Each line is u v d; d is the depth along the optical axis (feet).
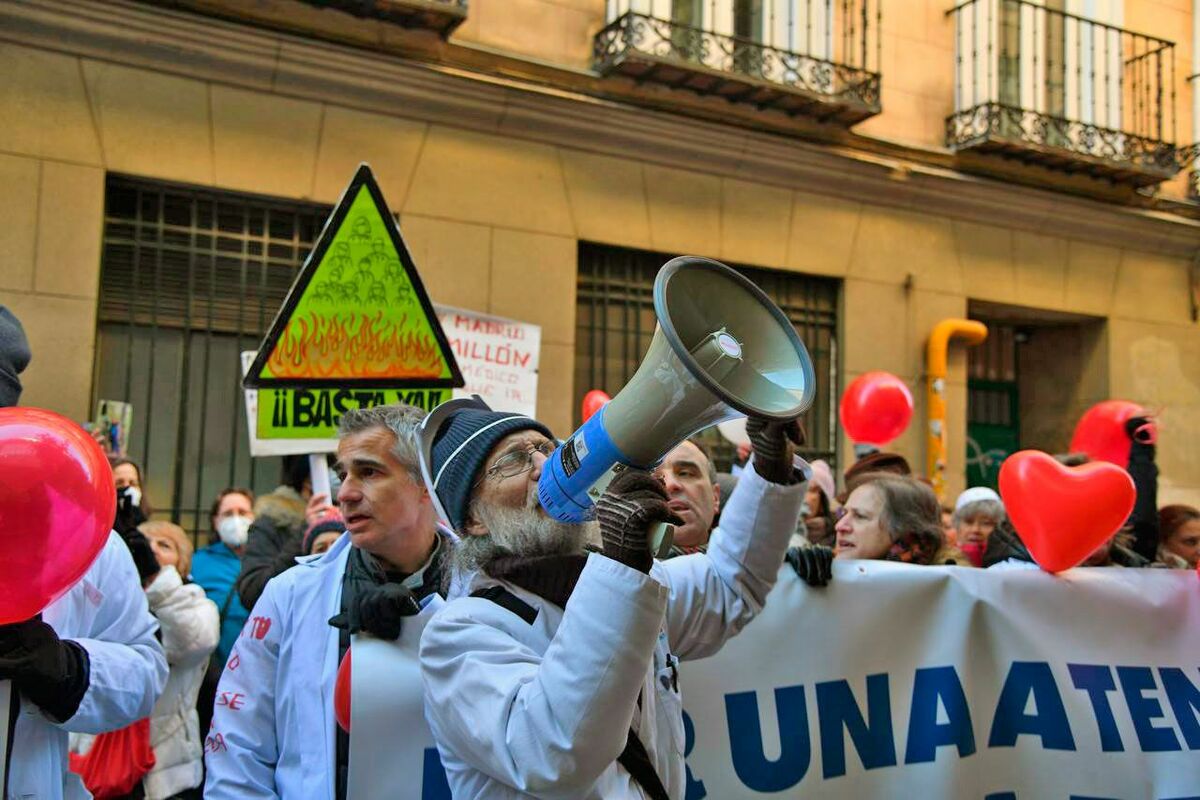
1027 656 10.10
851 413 20.10
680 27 27.07
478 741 5.58
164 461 23.39
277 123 23.89
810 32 30.27
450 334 21.88
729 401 5.33
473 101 25.55
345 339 12.48
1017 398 37.27
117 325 23.07
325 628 8.00
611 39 26.94
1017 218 33.32
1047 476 10.17
